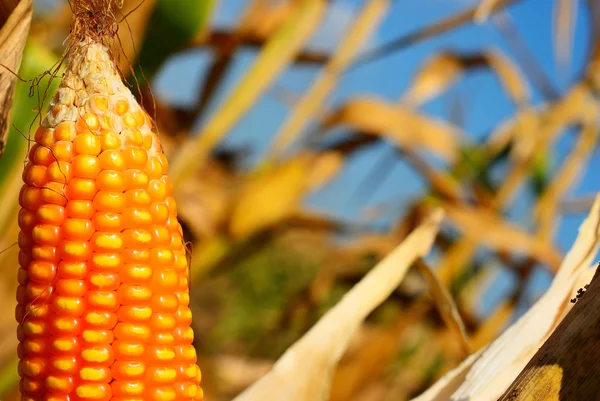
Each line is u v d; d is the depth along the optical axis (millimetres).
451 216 1205
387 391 1424
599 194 556
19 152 673
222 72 1079
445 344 1268
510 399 439
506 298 1251
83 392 443
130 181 447
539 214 1355
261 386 560
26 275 452
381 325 1263
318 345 566
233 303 2346
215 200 1071
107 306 442
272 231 1139
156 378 448
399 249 595
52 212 443
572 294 541
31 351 447
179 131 1072
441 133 1229
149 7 774
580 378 436
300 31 1007
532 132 1360
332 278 1297
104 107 449
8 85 520
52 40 826
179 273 460
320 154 1124
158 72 813
